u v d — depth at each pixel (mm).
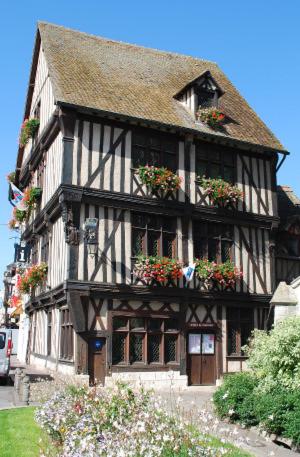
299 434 6980
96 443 5215
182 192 15188
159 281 14281
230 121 17266
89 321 13406
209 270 14805
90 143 14055
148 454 4605
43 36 16859
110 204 13977
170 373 7992
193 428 5820
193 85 16297
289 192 20922
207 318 15188
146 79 17281
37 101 18125
